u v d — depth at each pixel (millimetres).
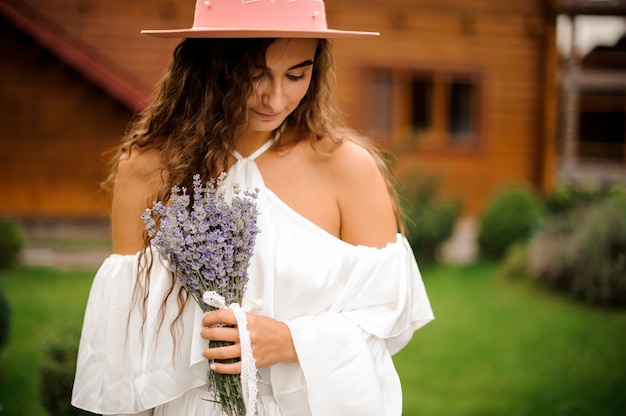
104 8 10680
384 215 1903
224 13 1744
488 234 9898
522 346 5953
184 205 1646
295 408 1830
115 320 1818
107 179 2090
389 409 1835
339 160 1896
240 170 1854
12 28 10234
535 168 12961
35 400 4242
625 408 4547
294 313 1807
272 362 1723
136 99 9734
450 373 5262
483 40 12617
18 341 5500
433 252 9570
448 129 12688
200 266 1631
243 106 1752
